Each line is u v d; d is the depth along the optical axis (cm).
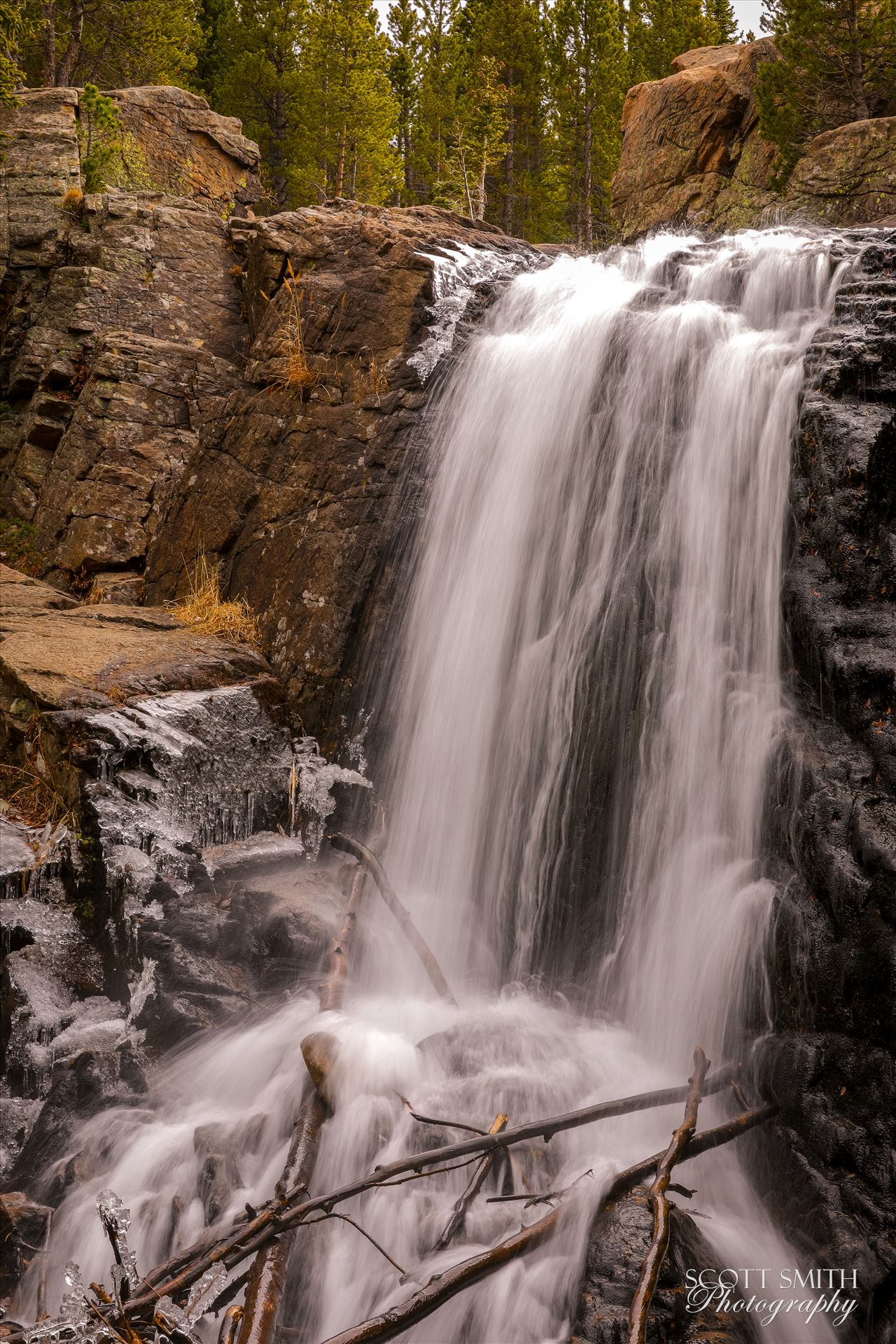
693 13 3366
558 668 700
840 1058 488
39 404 1282
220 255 1373
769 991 535
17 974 615
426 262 907
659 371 730
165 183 1811
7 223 1463
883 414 601
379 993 658
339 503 859
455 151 3062
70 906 665
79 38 2391
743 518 653
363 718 802
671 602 670
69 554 1088
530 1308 430
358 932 672
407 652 802
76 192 1473
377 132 3322
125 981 632
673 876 613
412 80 4038
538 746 700
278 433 945
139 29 2703
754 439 659
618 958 631
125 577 1050
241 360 1310
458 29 4112
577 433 756
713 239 1081
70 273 1318
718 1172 521
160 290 1327
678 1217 455
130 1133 559
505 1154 497
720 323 739
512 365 827
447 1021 614
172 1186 521
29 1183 548
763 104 1547
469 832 727
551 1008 641
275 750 791
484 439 817
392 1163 470
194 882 692
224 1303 429
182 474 1056
